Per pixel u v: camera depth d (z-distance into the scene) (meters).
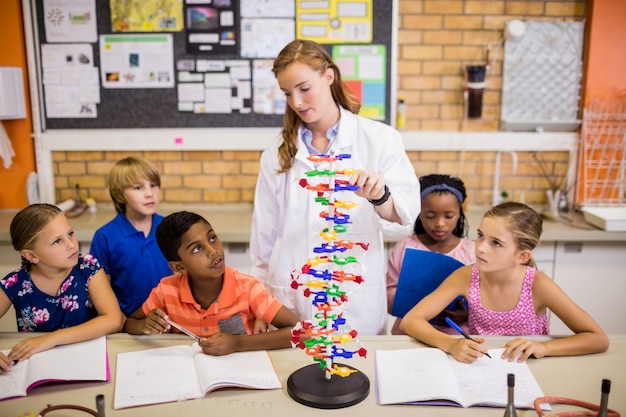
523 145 3.21
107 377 1.40
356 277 1.25
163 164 3.29
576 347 1.51
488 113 3.24
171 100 3.20
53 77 3.16
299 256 1.84
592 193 3.22
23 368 1.43
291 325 1.63
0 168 3.24
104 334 1.61
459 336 1.60
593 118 3.15
